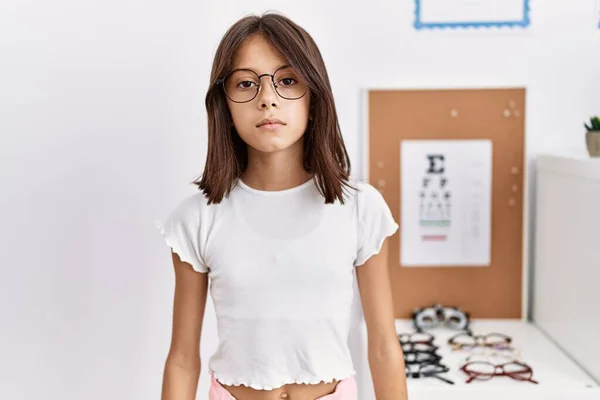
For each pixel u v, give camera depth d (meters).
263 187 1.10
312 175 1.11
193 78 1.58
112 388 1.61
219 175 1.08
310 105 1.09
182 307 1.13
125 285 1.59
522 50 1.67
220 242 1.08
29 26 1.52
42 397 1.59
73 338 1.59
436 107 1.68
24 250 1.56
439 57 1.67
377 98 1.68
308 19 1.66
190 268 1.12
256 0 1.61
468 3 1.66
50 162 1.55
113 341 1.60
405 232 1.71
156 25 1.56
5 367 1.57
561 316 1.54
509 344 1.56
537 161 1.68
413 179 1.70
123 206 1.58
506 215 1.70
